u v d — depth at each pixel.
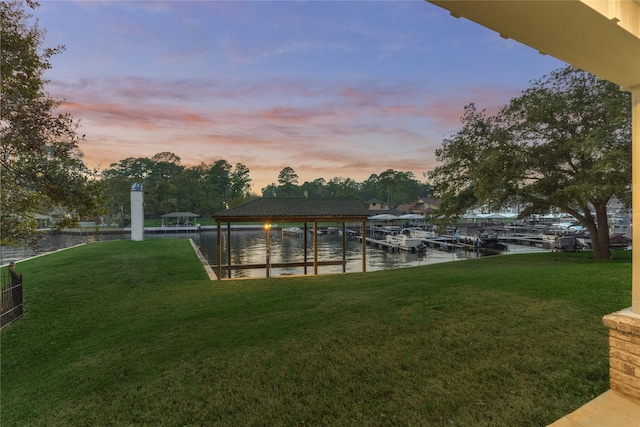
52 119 6.82
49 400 4.05
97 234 51.34
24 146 6.39
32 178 6.64
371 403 3.48
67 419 3.57
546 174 14.80
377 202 81.69
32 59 6.42
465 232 37.91
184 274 14.00
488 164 14.26
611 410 3.02
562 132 14.78
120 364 4.94
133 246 26.95
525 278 8.91
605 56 2.65
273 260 25.72
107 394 4.06
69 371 4.87
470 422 3.04
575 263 13.02
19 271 14.66
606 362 3.96
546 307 6.08
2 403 4.09
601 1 2.03
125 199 62.94
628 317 3.21
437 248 32.28
